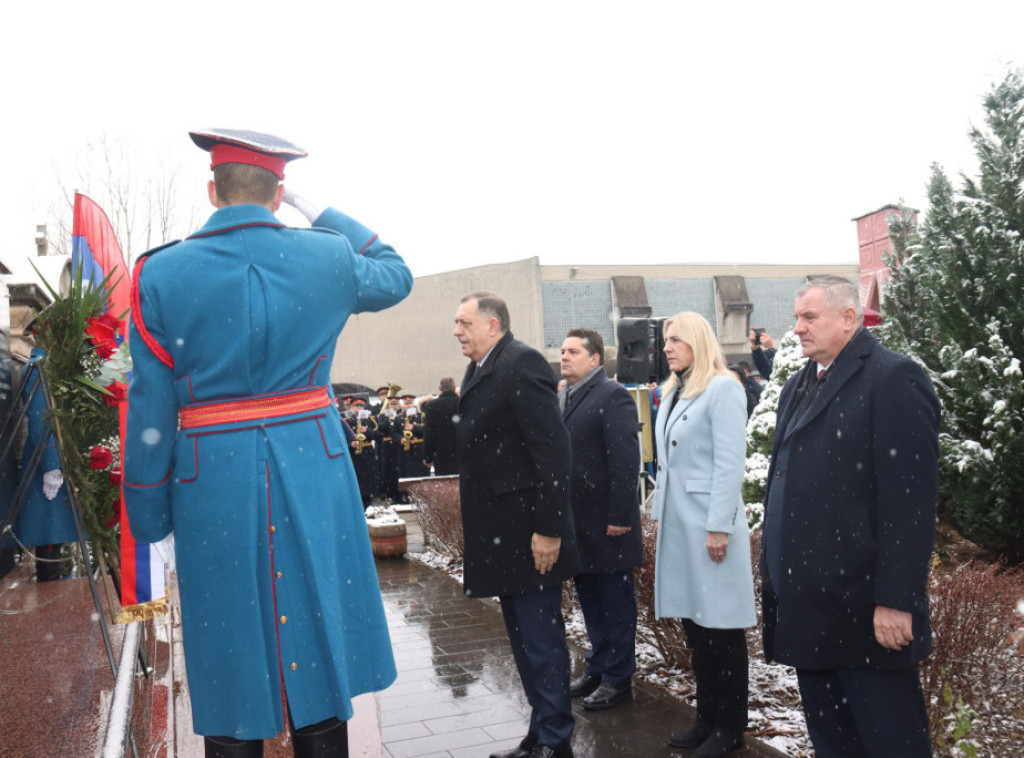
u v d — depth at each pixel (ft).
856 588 10.00
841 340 10.60
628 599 15.85
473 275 135.44
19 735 9.09
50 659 11.97
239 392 7.12
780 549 10.72
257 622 6.91
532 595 12.82
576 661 18.45
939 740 12.41
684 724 14.60
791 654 10.33
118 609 14.26
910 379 9.92
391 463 49.37
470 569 13.12
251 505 6.98
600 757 13.39
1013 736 13.29
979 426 24.18
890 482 9.72
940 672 13.35
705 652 13.41
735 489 13.20
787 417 11.34
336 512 7.39
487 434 12.97
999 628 14.52
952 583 14.78
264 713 6.88
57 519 17.61
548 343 128.67
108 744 8.20
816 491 10.34
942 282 25.71
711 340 14.25
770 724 14.32
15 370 19.13
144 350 7.13
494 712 15.76
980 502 23.30
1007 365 23.73
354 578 7.48
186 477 7.12
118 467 13.20
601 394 16.19
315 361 7.44
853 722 10.61
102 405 13.15
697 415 13.79
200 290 7.01
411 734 14.78
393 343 144.05
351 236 8.09
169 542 10.66
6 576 18.17
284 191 8.02
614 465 15.55
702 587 13.21
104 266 14.67
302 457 7.21
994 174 25.90
